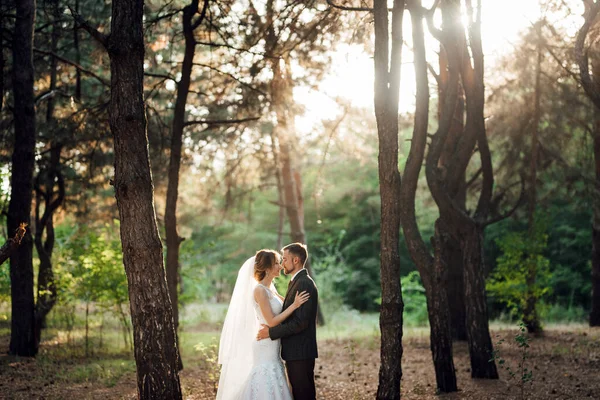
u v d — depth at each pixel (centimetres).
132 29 588
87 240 1237
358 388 884
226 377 619
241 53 1127
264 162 1789
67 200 1603
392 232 687
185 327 1906
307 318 602
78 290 1167
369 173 3131
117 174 581
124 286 1183
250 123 1405
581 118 1496
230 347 624
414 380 936
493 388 843
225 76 1275
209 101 1482
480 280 930
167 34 1255
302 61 1138
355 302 3291
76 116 1239
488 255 2673
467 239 936
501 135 1508
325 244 3291
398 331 688
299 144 1759
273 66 1097
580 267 2648
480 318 923
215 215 2545
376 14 691
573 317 2269
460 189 1360
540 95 1417
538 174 1596
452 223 932
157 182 1725
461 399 784
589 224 2558
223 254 3444
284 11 1005
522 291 1384
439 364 834
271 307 616
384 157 684
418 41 817
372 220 3128
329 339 1480
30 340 1084
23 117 1070
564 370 959
